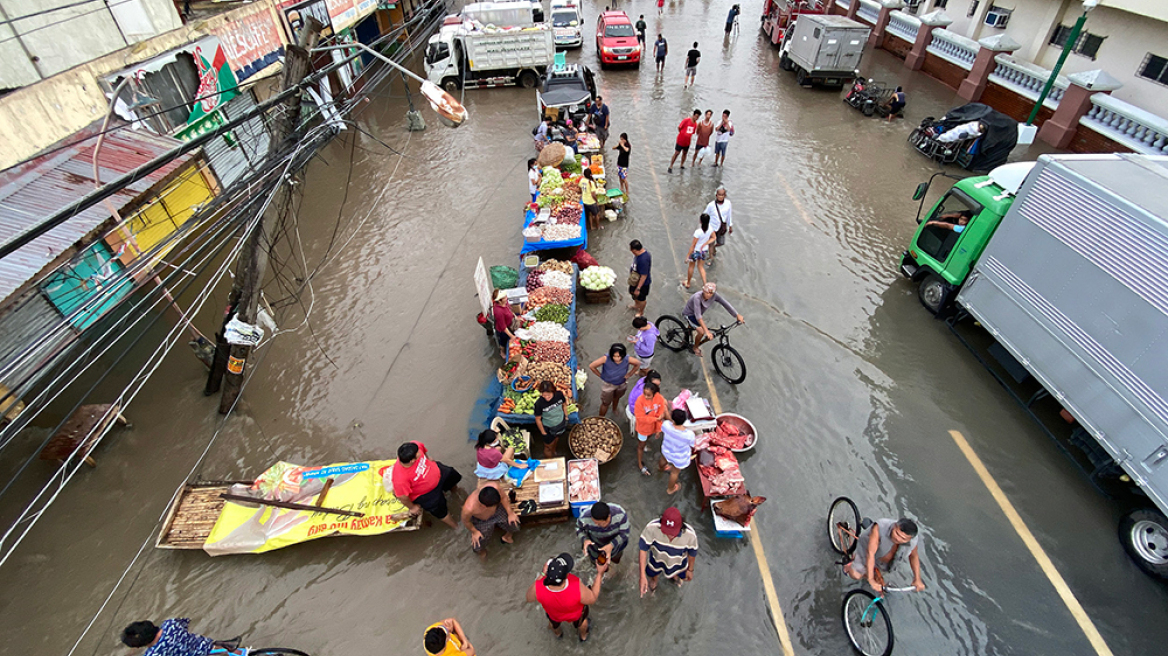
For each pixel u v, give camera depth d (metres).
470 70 21.06
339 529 6.72
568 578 5.21
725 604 6.23
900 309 10.20
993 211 8.40
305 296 11.13
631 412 7.54
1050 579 6.35
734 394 8.68
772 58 23.70
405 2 29.38
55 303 7.09
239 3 12.40
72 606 6.40
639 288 9.45
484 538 6.38
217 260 11.91
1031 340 7.73
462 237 12.71
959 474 7.45
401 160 16.36
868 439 7.93
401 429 8.35
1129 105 13.46
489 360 9.48
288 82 6.62
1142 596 6.19
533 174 12.59
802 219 12.83
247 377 9.31
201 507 7.07
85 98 7.91
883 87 18.41
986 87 17.98
